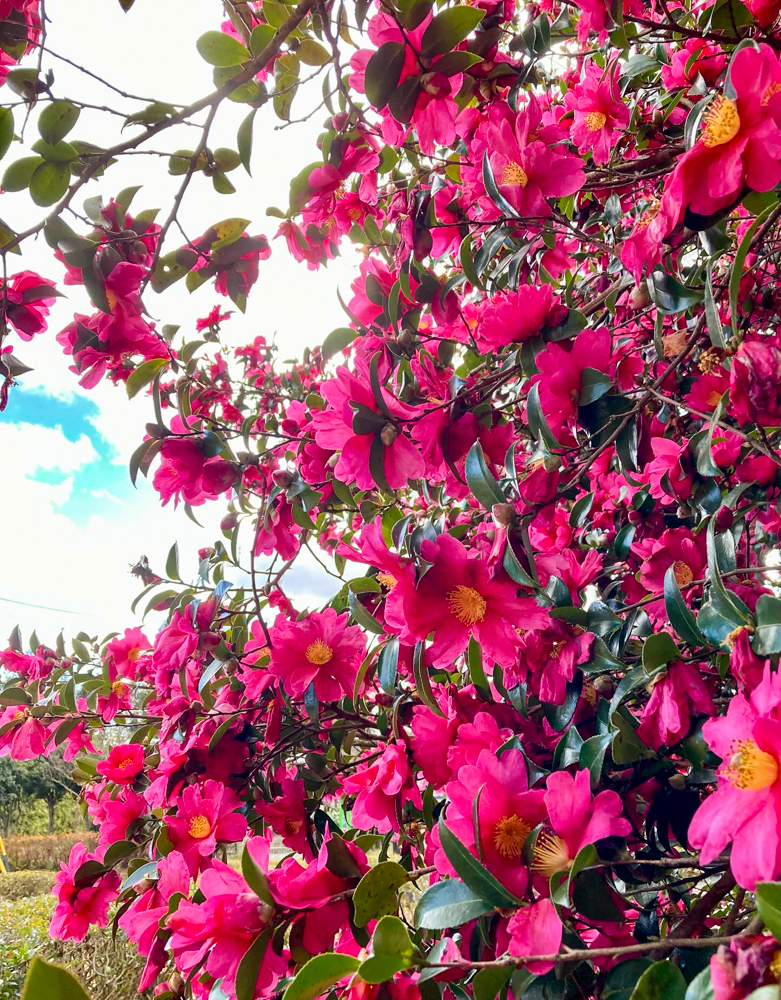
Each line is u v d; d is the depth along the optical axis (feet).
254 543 4.68
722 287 2.87
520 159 3.41
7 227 2.82
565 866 2.28
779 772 1.65
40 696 7.41
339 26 3.51
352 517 7.07
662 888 2.59
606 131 4.47
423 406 3.45
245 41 3.64
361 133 4.20
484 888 2.08
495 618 2.94
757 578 3.18
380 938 1.91
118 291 3.09
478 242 5.09
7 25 2.68
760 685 1.75
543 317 3.32
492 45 3.71
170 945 2.80
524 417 4.83
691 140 2.36
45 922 20.12
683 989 1.69
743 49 2.03
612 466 3.97
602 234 5.17
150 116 2.85
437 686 3.91
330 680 4.51
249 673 4.82
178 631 5.19
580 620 2.94
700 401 3.33
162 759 4.84
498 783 2.44
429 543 2.91
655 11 3.65
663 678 2.52
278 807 4.39
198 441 4.46
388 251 5.39
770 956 1.44
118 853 5.25
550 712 3.10
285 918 2.82
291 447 5.49
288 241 4.76
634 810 3.08
